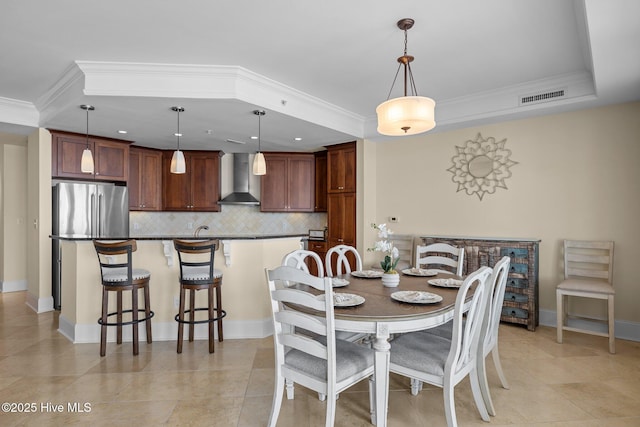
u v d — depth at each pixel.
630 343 3.54
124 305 3.63
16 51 3.06
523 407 2.37
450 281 2.71
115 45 2.97
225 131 4.87
